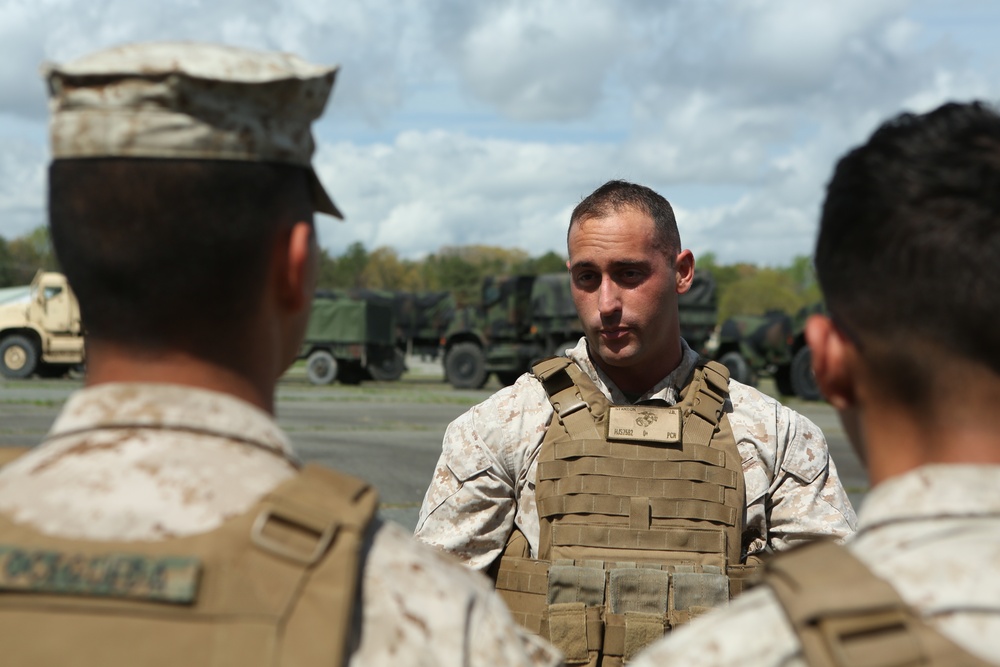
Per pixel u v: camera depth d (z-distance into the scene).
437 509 2.57
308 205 1.20
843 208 1.04
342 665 0.99
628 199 2.59
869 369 1.05
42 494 1.06
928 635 0.91
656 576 2.37
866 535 1.04
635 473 2.46
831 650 0.92
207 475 1.08
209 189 1.09
